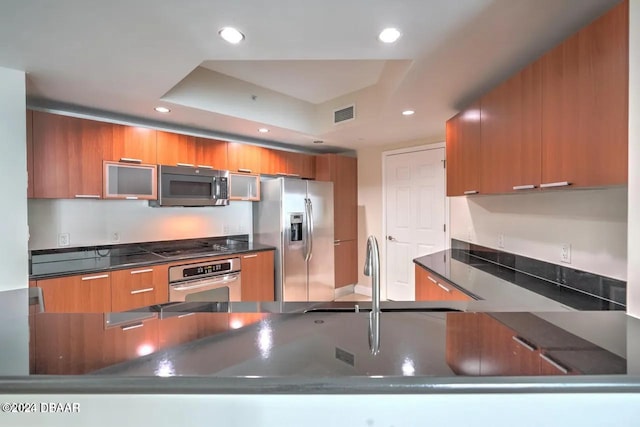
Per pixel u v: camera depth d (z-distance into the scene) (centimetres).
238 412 67
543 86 159
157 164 304
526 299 165
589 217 173
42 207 269
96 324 101
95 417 67
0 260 189
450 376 68
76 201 286
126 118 305
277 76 298
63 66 195
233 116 302
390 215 427
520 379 66
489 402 67
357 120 330
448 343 86
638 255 100
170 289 288
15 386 65
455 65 195
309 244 392
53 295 228
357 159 471
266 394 67
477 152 227
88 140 266
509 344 84
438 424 67
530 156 170
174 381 66
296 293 383
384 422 68
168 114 294
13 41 165
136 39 167
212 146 343
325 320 106
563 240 192
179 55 185
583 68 133
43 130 244
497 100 202
